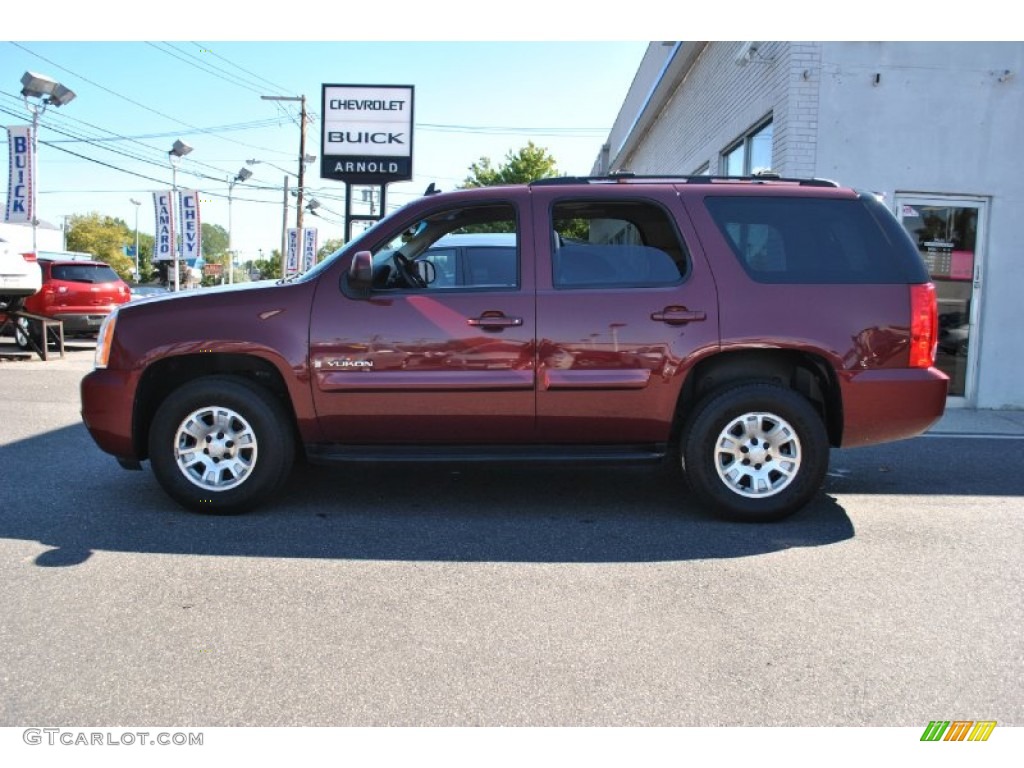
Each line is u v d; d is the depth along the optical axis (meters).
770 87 9.15
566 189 4.76
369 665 2.96
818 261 4.65
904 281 4.61
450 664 2.97
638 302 4.57
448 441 4.69
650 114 16.59
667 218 4.69
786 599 3.59
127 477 5.61
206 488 4.65
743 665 2.98
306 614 3.38
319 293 4.60
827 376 4.64
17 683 2.81
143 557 4.02
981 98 8.62
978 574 3.92
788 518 4.79
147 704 2.69
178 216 30.36
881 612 3.46
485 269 4.74
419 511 4.88
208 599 3.52
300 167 36.59
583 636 3.21
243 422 4.63
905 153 8.61
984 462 6.39
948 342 9.00
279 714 2.64
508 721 2.62
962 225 8.85
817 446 4.57
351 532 4.46
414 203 4.77
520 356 4.55
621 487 5.50
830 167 8.56
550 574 3.86
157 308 4.66
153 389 4.84
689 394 4.80
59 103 19.86
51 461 6.10
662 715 2.66
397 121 12.60
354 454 4.67
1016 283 8.85
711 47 11.97
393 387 4.55
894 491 5.49
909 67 8.54
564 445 4.72
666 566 3.98
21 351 14.75
